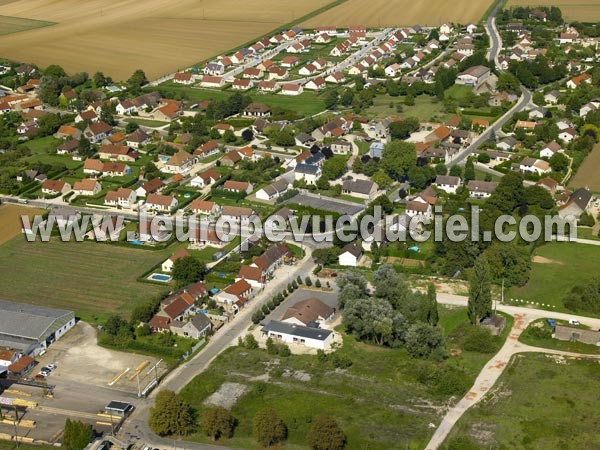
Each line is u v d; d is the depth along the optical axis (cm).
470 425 17012
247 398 18162
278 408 17738
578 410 17450
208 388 18525
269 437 16462
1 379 19025
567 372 18900
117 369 19525
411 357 19662
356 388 18425
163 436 16925
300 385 18612
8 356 19662
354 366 19362
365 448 16288
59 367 19625
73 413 17762
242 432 17000
